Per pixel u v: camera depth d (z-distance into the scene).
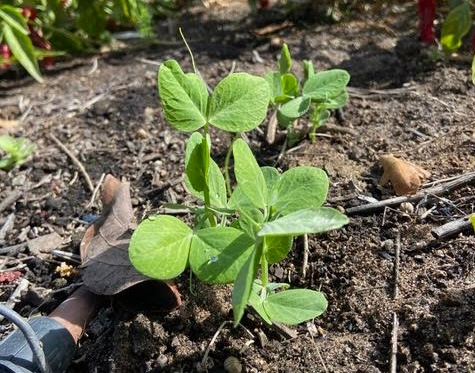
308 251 0.29
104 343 0.27
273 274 0.28
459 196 0.30
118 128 0.42
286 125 0.34
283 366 0.25
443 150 0.34
